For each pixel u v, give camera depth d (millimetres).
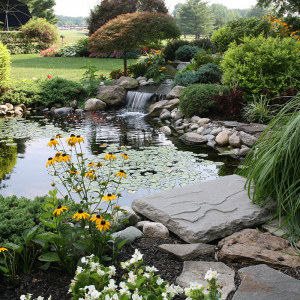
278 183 2783
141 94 10305
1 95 9992
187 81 9703
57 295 1954
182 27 63531
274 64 7152
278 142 2807
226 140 6195
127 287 1485
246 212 2820
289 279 1996
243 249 2352
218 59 11062
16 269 2180
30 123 8219
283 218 2828
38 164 5219
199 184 3434
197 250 2406
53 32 26047
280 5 17141
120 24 11383
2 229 2279
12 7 24328
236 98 7035
